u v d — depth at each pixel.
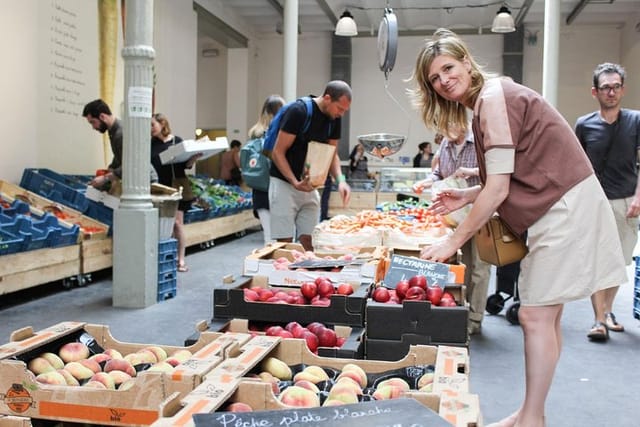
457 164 4.40
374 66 17.67
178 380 1.64
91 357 2.05
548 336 2.44
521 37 16.73
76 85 8.60
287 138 4.50
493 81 2.46
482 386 3.60
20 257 5.36
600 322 4.66
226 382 1.55
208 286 6.58
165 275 5.86
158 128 7.19
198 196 9.62
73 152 8.59
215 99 17.86
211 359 1.75
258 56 18.02
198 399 1.45
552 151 2.37
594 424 3.05
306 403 1.61
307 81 17.91
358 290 2.86
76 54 8.58
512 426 2.53
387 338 2.56
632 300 6.17
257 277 3.16
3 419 1.68
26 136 7.55
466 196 2.91
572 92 16.95
